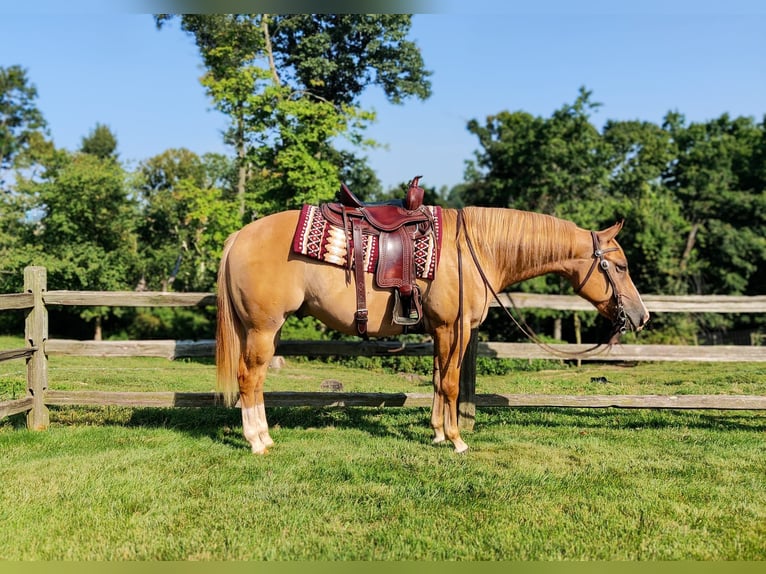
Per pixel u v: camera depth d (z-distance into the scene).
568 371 11.16
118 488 3.60
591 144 22.61
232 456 4.20
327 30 19.41
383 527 3.11
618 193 25.56
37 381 4.89
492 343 5.01
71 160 21.86
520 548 2.90
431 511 3.32
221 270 4.19
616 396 4.98
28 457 4.16
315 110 14.20
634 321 4.39
